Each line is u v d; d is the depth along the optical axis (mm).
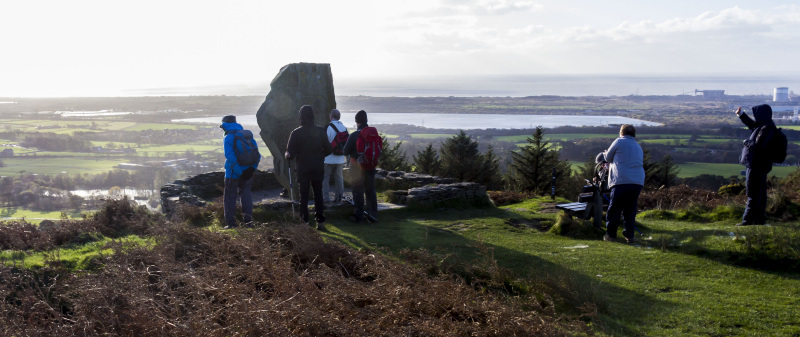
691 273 6020
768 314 4727
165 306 4242
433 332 3846
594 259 6543
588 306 4699
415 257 5902
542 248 7082
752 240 6578
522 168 34531
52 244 6797
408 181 12531
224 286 4332
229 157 7680
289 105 10141
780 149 7742
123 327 4113
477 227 8422
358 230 7824
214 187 12023
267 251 5184
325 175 9484
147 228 7523
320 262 5492
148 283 4711
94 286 4488
